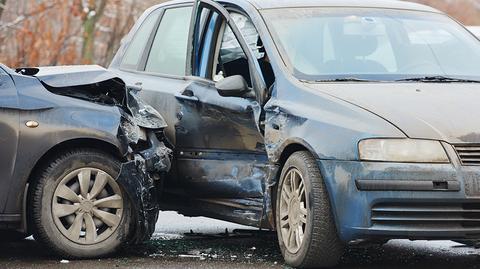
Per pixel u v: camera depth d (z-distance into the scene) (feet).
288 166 51.75
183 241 61.87
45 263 53.42
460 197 47.11
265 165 54.95
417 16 62.39
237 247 59.41
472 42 61.16
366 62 56.85
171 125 61.05
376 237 47.98
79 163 54.54
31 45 147.43
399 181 47.21
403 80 55.42
